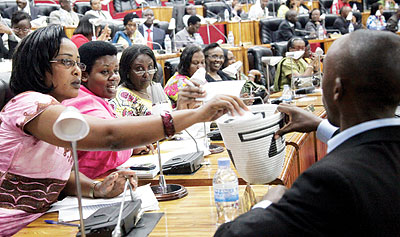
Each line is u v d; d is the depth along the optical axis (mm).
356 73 937
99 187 1622
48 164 1544
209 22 7688
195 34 7547
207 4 9133
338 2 12109
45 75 1553
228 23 8453
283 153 1351
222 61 4297
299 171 2328
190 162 1865
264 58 3789
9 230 1520
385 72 921
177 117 1400
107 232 1229
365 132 939
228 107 1371
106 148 1407
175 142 2545
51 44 1527
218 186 1334
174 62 4672
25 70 1529
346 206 833
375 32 961
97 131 1384
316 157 3123
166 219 1398
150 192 1602
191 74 3764
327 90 1000
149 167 1869
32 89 1557
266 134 1276
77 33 5254
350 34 985
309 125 1420
